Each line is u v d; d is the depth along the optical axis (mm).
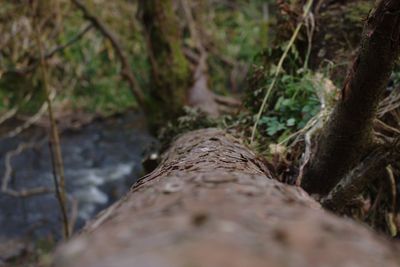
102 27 4957
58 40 7719
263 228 570
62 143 7590
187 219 589
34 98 7965
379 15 1478
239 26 8383
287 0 2729
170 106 4199
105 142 7637
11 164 7129
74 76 8227
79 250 541
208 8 8477
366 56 1543
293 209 669
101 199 6555
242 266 458
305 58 2625
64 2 7695
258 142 2242
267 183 875
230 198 714
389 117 2193
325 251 521
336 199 1841
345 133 1730
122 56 4773
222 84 7340
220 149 1628
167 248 495
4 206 6344
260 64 2709
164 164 1649
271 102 2506
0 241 5730
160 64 4305
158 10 4375
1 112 8055
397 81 2205
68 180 6836
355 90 1614
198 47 4824
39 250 5469
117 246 538
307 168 1926
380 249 575
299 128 2191
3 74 6094
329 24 2633
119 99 8414
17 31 7281
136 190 1048
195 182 854
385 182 2174
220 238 516
